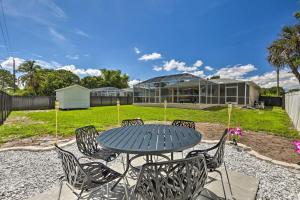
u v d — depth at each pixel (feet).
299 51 40.65
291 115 28.48
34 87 79.46
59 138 16.67
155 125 9.53
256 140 15.40
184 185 4.49
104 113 39.70
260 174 8.98
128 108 53.47
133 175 8.32
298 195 6.85
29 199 6.59
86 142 9.07
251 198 6.53
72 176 5.42
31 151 12.65
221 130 20.07
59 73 101.50
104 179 5.80
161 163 4.22
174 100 58.29
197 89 57.57
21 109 51.93
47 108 57.16
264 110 44.86
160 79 58.18
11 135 17.83
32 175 8.93
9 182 8.20
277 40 43.70
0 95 24.59
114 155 8.20
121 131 8.05
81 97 57.98
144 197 4.37
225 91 52.39
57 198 6.55
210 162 6.60
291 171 9.29
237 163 10.37
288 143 14.52
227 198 6.51
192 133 7.51
